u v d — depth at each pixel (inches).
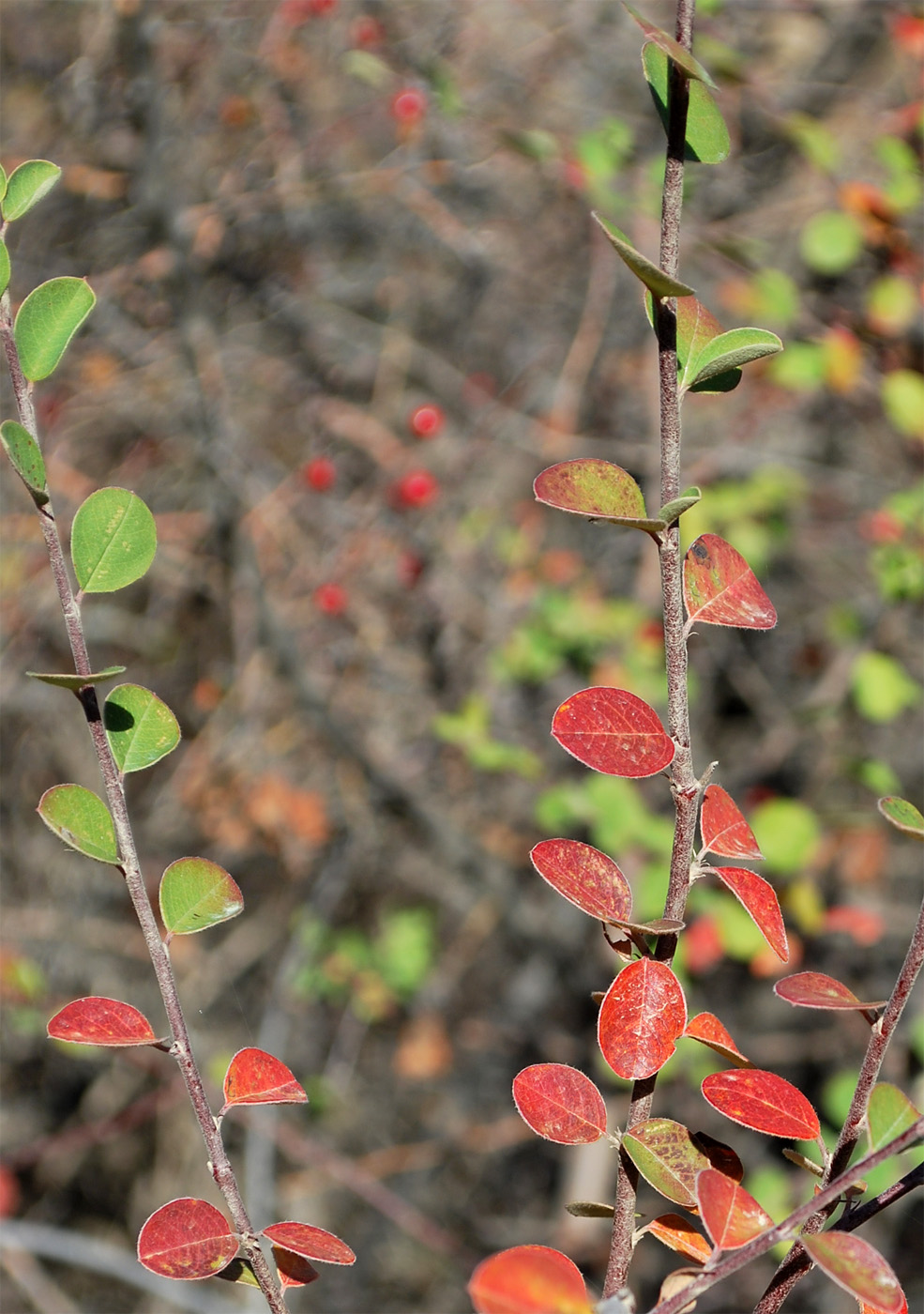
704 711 141.1
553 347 149.7
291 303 150.6
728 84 106.0
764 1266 118.3
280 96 143.6
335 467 140.3
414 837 141.1
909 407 98.3
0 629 138.3
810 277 123.1
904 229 110.5
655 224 113.1
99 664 145.3
